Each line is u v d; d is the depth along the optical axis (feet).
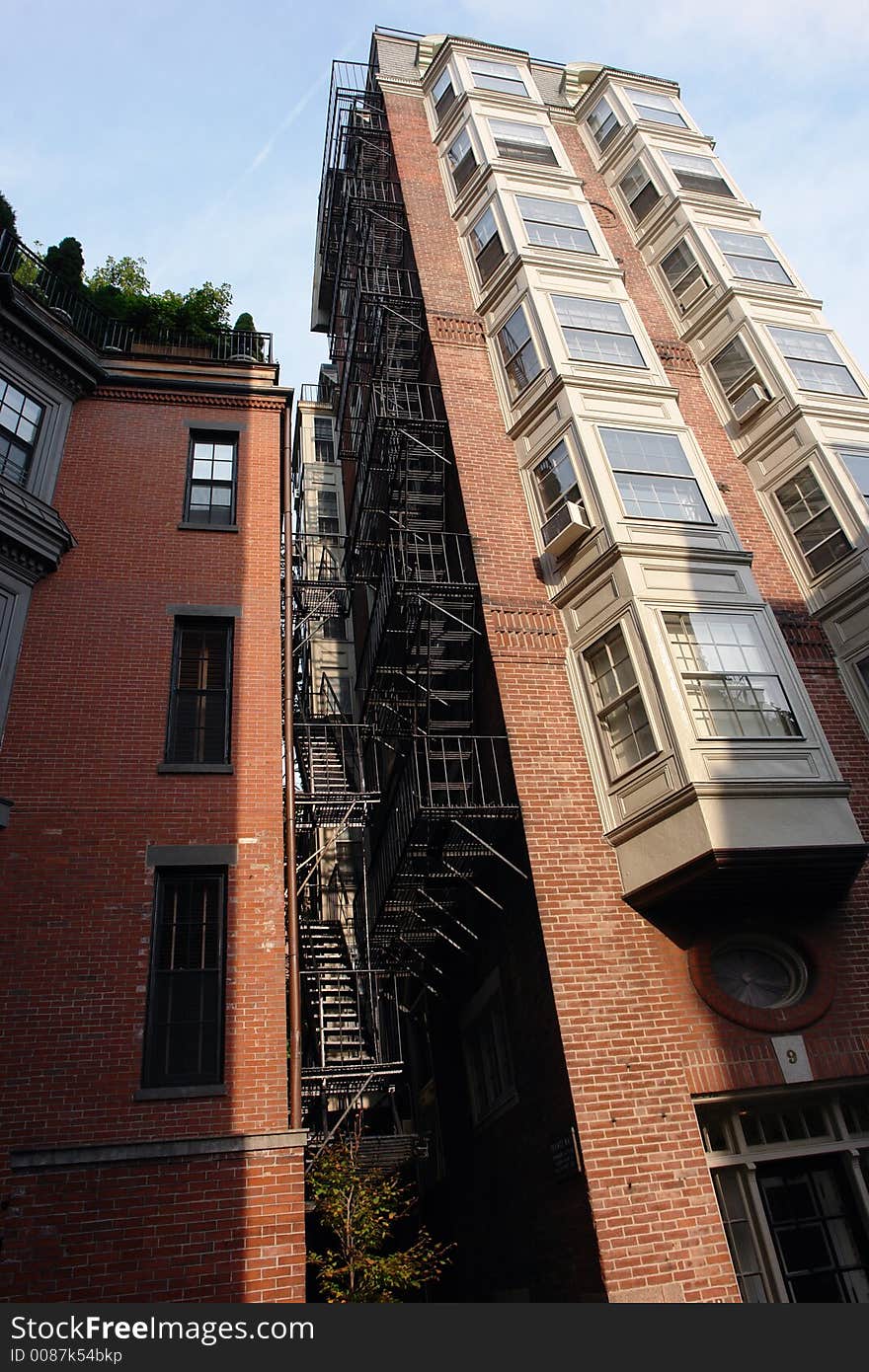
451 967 48.85
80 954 30.45
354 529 70.90
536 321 54.24
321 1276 33.73
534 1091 34.58
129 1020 29.71
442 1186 50.14
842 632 44.57
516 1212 36.50
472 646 45.98
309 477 104.73
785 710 38.55
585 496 45.47
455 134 73.00
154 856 33.04
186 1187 26.86
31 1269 24.70
